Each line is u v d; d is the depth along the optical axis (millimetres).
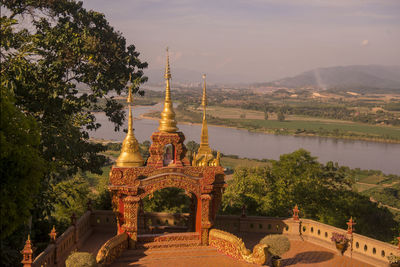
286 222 19156
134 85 26812
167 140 16047
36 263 12469
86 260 12203
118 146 112625
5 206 10516
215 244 16250
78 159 23766
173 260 15141
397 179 113688
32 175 11516
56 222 25750
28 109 19719
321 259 16500
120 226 15938
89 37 23688
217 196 17125
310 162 39562
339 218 34875
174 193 33469
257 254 14586
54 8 24594
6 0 22266
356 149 177125
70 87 22359
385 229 40594
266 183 37781
